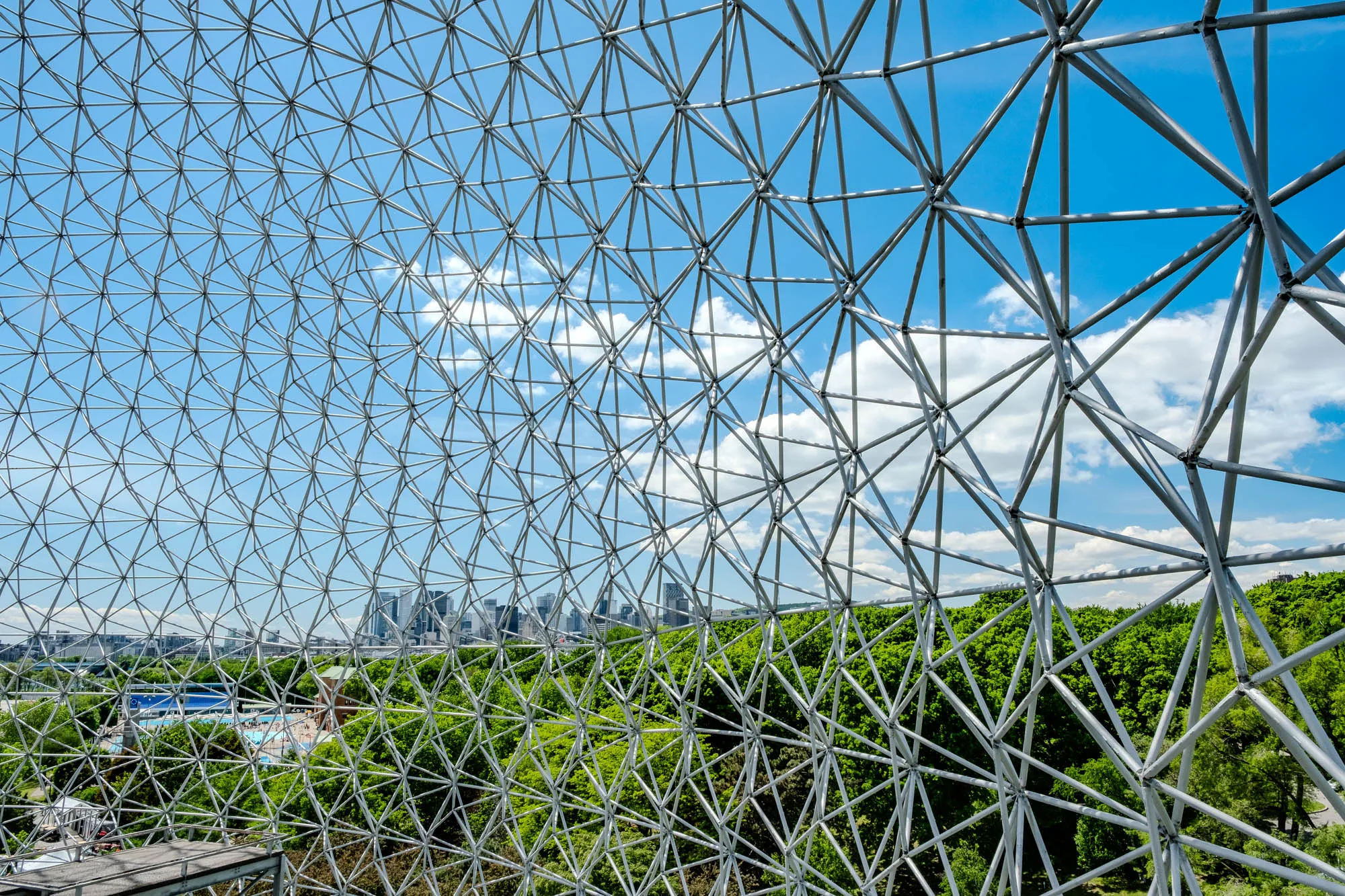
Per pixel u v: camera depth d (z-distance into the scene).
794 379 15.14
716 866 24.33
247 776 28.97
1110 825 24.11
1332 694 21.09
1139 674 28.45
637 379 20.12
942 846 12.98
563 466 23.50
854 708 29.59
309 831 27.88
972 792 28.72
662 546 20.48
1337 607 22.77
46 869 18.62
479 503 26.31
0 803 29.61
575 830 24.69
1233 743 22.78
